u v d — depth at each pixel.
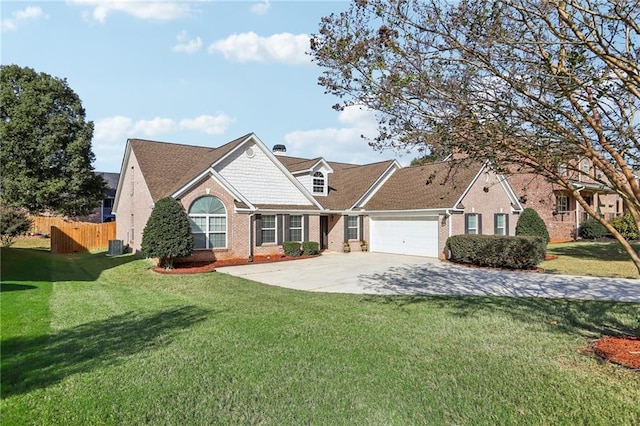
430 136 5.49
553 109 4.91
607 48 4.39
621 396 4.27
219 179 17.78
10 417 3.92
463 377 4.82
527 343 6.13
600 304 9.01
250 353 5.72
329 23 5.30
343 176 28.41
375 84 5.36
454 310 8.50
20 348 5.97
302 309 8.60
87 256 22.33
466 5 4.87
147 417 3.94
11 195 26.84
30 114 27.58
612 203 31.23
